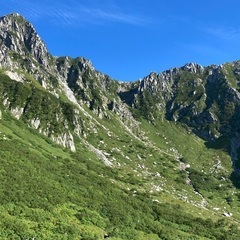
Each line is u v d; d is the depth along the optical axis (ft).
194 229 465.06
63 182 431.84
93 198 427.33
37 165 448.24
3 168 385.29
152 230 393.70
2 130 573.74
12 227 266.16
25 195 337.31
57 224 304.71
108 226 350.23
